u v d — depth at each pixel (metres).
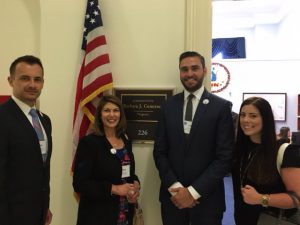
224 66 6.70
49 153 1.84
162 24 2.48
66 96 2.64
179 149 2.09
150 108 2.48
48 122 1.91
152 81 2.51
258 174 1.70
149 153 2.50
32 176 1.67
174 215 2.13
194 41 2.42
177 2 2.46
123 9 2.54
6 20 2.93
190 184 2.05
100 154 2.00
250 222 1.75
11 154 1.62
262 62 6.54
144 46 2.52
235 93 6.66
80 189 1.94
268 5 6.16
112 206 1.99
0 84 2.95
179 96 2.22
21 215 1.63
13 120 1.64
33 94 1.73
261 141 1.73
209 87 2.43
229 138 2.03
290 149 1.63
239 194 1.86
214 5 6.20
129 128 2.51
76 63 2.62
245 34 6.99
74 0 2.62
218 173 1.95
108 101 2.12
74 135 2.43
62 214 2.65
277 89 6.48
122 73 2.55
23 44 2.90
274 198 1.58
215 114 2.05
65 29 2.63
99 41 2.41
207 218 2.05
